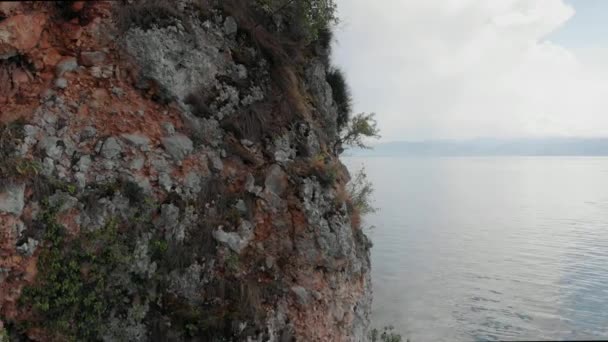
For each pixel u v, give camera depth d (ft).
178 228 29.48
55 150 26.27
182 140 31.01
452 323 161.07
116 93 29.12
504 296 211.61
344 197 39.04
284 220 33.37
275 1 40.29
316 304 32.94
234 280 30.63
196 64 32.78
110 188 27.48
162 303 28.14
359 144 53.72
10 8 25.53
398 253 292.81
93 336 25.46
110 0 29.48
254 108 35.27
